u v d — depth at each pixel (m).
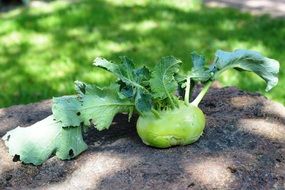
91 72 1.51
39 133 0.70
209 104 0.84
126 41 1.73
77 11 2.01
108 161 0.69
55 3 2.16
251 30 1.78
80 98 0.72
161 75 0.69
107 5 2.10
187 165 0.66
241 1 2.17
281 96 1.36
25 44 1.75
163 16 1.95
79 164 0.69
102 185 0.65
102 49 1.67
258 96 0.86
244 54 0.78
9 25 1.91
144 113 0.69
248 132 0.75
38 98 1.39
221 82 1.42
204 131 0.75
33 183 0.68
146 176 0.65
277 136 0.74
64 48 1.70
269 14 1.96
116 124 0.79
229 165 0.67
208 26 1.84
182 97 0.77
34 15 2.01
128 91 0.71
